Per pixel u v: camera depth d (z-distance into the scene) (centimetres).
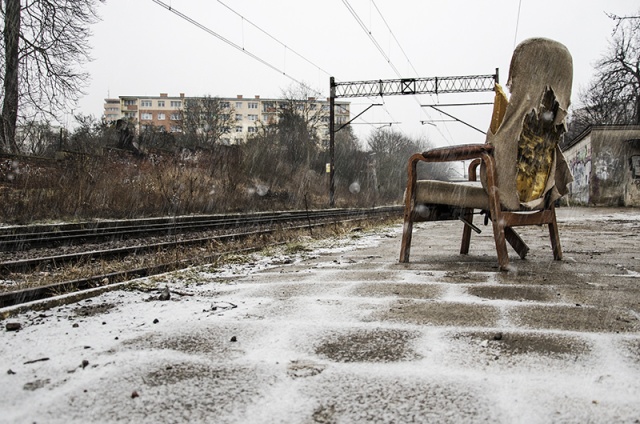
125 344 215
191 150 2853
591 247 605
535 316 251
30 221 1261
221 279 403
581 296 300
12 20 2011
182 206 1934
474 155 420
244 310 277
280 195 3067
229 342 215
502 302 284
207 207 2127
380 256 540
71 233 1083
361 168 5425
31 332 238
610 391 156
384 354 194
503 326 233
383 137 7375
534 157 426
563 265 436
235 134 10638
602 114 3534
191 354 199
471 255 528
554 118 423
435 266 439
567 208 2542
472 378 168
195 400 153
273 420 139
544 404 147
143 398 155
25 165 1639
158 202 1844
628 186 2708
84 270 564
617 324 235
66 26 2092
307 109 5641
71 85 2133
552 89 407
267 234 1064
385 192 5706
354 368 179
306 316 259
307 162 4494
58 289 402
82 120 3312
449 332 223
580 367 177
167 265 516
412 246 654
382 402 150
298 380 168
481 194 419
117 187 1747
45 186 1577
